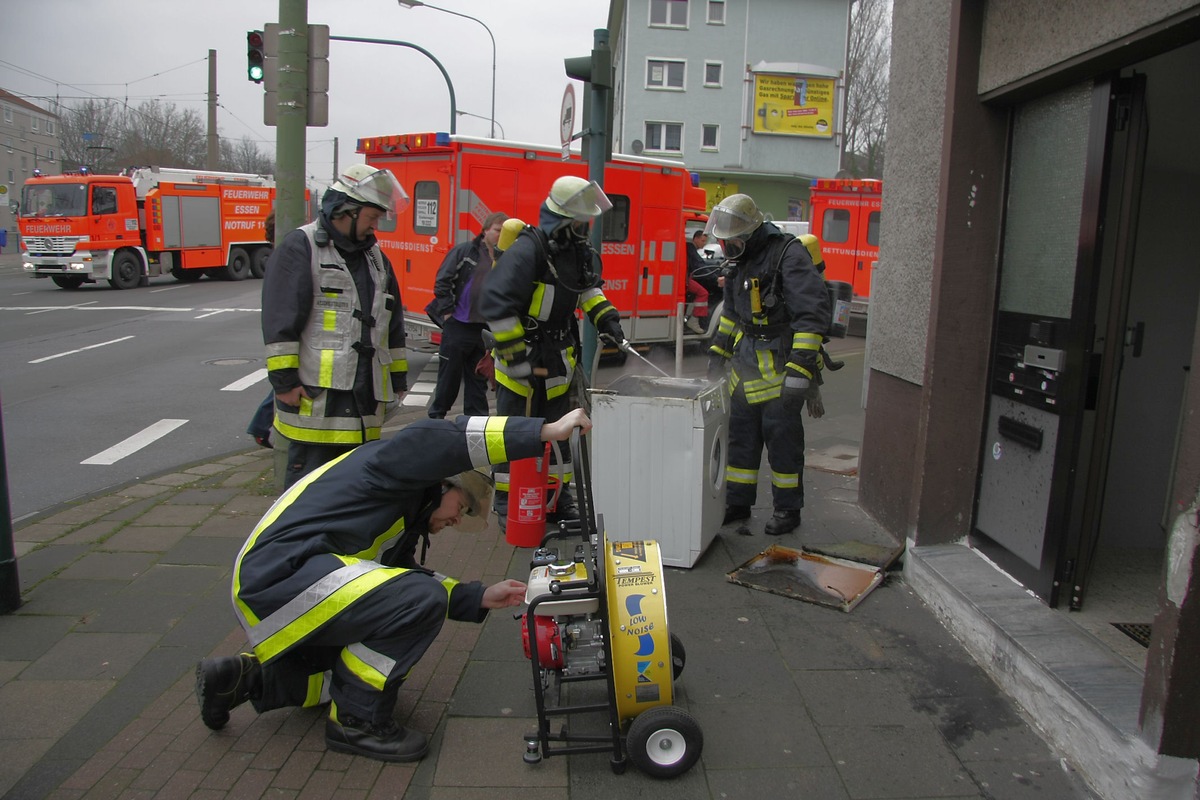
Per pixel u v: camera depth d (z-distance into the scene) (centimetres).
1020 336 398
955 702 337
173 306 1966
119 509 567
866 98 4512
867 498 557
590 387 521
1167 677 253
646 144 4056
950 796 282
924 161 461
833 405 952
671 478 454
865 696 341
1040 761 300
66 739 310
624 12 3962
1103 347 350
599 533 289
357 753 301
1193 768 257
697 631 393
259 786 285
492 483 335
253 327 1614
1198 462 245
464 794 282
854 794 283
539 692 289
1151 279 429
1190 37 293
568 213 461
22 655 369
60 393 1014
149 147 6366
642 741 285
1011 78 381
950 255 418
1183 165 419
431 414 730
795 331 477
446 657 370
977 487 437
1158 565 428
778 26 4000
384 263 413
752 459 524
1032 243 392
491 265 688
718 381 500
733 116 4050
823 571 450
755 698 338
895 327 505
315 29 569
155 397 998
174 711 328
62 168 5812
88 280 2456
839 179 1714
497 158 994
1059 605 367
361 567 291
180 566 469
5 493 404
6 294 2214
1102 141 339
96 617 406
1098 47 318
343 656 297
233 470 672
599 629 308
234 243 2709
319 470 313
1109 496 455
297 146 572
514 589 310
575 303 493
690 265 1341
